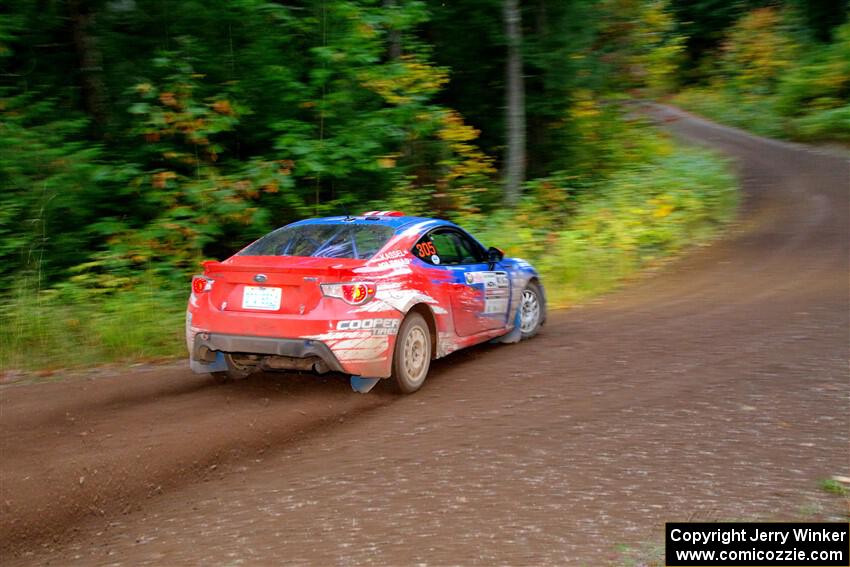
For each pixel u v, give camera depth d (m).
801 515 3.60
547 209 17.11
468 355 7.38
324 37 11.95
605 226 14.62
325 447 4.89
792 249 14.45
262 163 11.04
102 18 11.95
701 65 58.97
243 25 11.79
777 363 6.43
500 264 7.70
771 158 31.47
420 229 6.63
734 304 9.52
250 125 12.06
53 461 4.65
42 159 9.86
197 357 6.00
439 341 6.49
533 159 20.42
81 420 5.45
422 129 13.21
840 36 38.34
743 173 27.86
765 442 4.59
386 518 3.76
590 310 9.73
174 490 4.28
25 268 9.76
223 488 4.28
